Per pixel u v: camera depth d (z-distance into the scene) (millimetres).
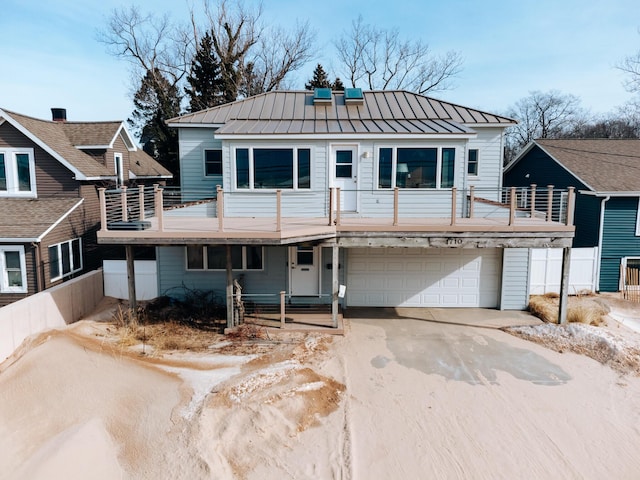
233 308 11219
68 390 8086
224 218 12398
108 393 8062
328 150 12195
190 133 13922
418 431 7113
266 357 9742
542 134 48375
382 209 12461
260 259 13031
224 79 26359
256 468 6141
